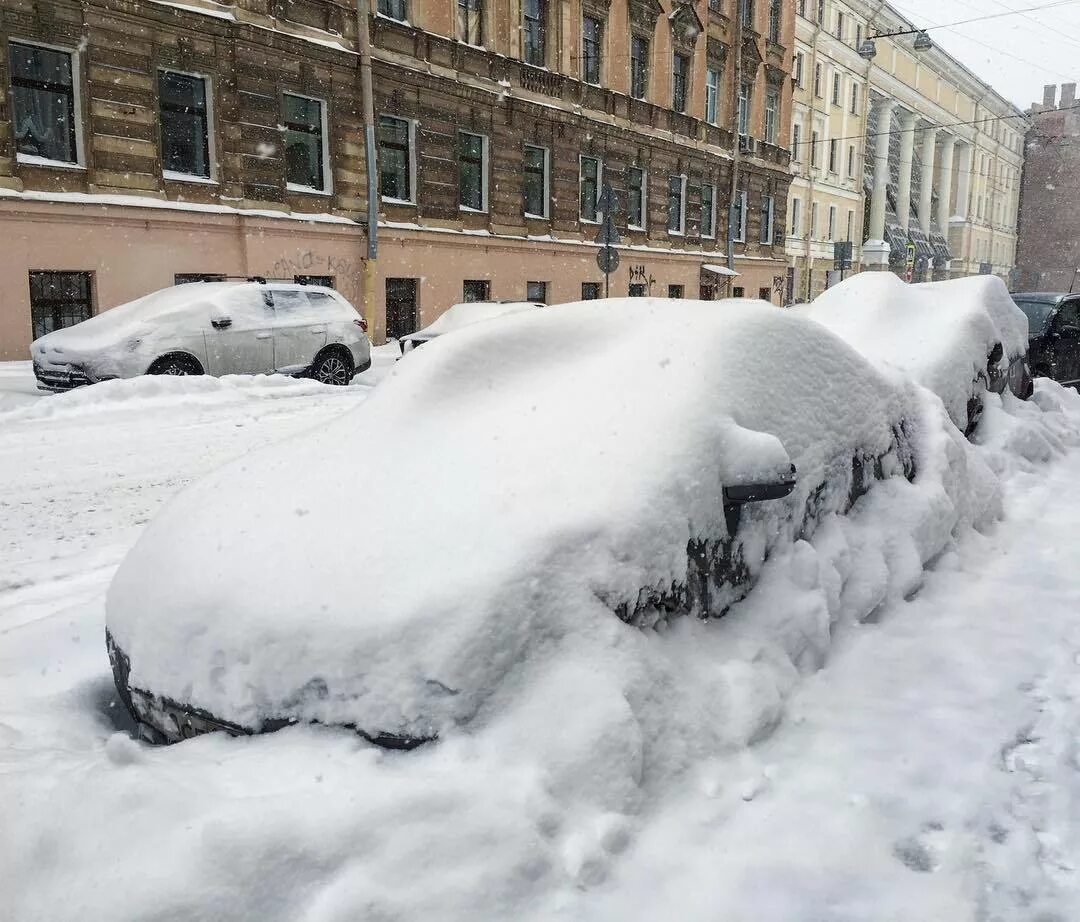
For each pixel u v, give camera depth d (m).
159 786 2.10
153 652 2.62
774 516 3.34
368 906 1.91
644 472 2.80
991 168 73.75
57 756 2.46
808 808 2.47
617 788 2.32
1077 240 83.31
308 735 2.39
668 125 31.17
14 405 9.96
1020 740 2.87
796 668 3.15
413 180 21.95
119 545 5.50
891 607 3.84
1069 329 11.99
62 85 15.11
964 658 3.42
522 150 25.06
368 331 20.34
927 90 57.53
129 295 16.05
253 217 17.83
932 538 4.21
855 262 49.72
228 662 2.48
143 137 16.09
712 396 3.10
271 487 2.97
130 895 1.82
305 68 18.88
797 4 40.03
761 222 38.38
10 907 1.86
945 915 2.10
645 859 2.23
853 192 48.69
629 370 3.22
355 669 2.35
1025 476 6.06
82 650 3.69
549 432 2.96
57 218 14.88
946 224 66.12
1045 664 3.39
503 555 2.48
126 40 15.66
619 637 2.55
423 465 2.89
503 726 2.34
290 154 19.16
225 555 2.69
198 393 10.64
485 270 24.14
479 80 23.31
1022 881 2.24
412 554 2.52
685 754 2.55
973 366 6.40
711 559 3.00
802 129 42.44
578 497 2.70
